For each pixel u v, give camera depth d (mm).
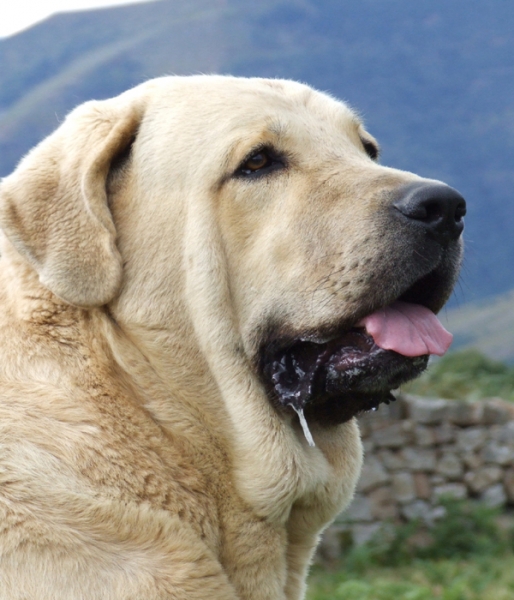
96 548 3467
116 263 3896
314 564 9758
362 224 3855
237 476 3916
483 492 10695
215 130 4074
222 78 4441
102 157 3977
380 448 10508
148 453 3793
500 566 9070
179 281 3980
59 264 3867
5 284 4094
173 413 3918
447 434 10711
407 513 10359
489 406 10859
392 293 3807
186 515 3770
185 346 3961
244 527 3904
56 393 3764
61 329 3914
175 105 4195
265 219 4035
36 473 3531
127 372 3924
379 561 9703
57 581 3359
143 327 3957
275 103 4281
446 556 9891
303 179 4062
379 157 5031
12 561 3365
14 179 4082
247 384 3975
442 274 3916
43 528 3426
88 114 4215
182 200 4020
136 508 3607
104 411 3799
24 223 3971
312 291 3902
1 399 3717
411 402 10664
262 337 4004
